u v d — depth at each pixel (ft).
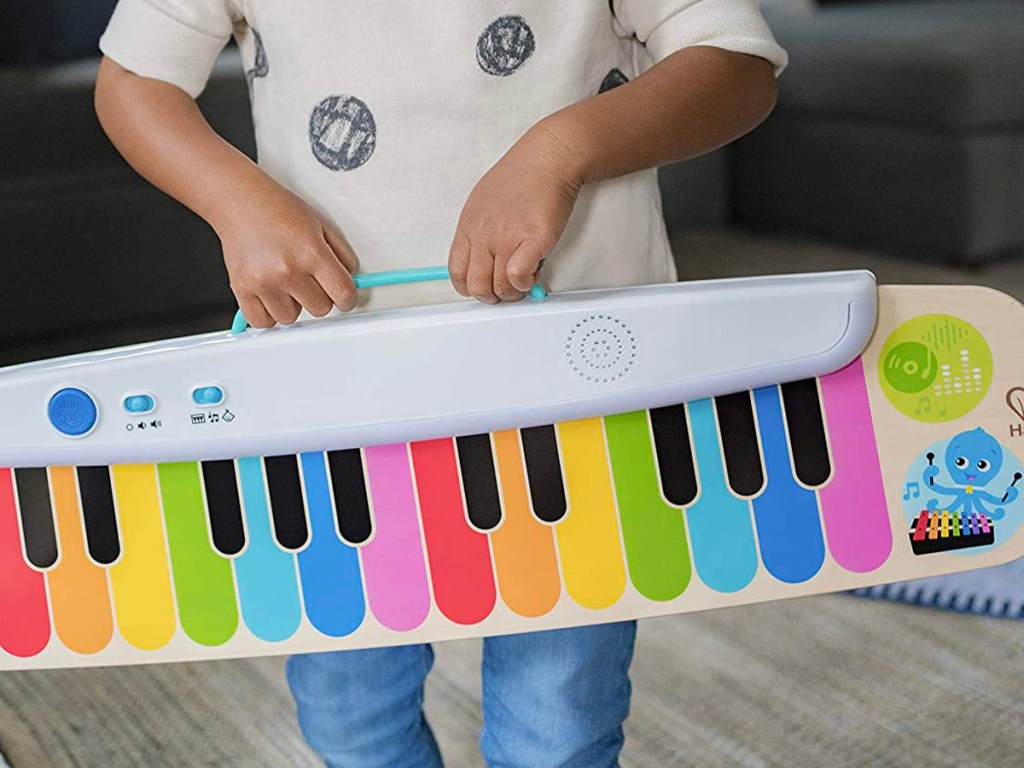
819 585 2.20
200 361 2.16
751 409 2.18
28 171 6.82
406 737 2.85
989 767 3.49
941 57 7.32
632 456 2.20
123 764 3.79
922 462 2.17
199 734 3.91
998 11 8.03
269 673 4.22
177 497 2.27
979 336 2.15
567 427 2.19
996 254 7.63
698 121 2.33
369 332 2.12
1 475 2.28
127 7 2.65
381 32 2.42
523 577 2.24
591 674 2.59
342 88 2.46
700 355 2.11
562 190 2.17
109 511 2.28
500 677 2.63
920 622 4.23
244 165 2.43
